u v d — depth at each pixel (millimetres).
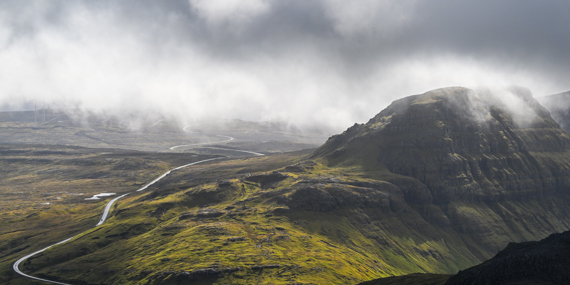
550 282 109875
